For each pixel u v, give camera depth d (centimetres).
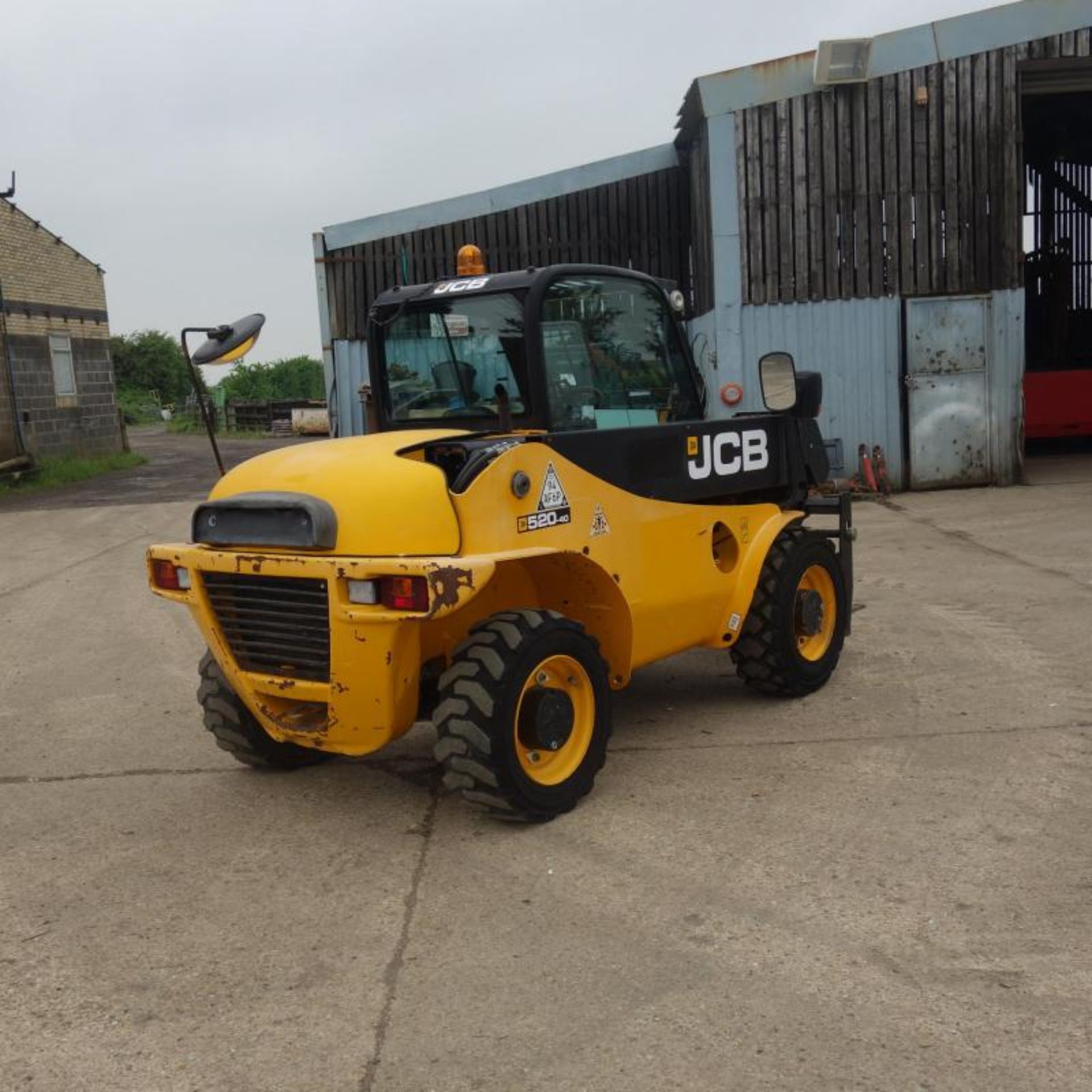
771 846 413
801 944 344
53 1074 300
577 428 500
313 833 453
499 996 325
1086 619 725
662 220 1588
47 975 351
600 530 473
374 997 329
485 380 503
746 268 1395
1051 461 1645
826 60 1324
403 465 419
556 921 368
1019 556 954
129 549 1294
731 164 1383
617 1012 313
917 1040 293
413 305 520
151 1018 324
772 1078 281
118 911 393
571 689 457
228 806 488
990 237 1386
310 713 464
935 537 1080
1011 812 434
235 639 458
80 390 2648
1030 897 365
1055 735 517
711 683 641
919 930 348
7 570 1185
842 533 624
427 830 449
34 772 546
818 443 639
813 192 1383
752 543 564
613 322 528
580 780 454
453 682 423
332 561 408
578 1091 281
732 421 559
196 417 4775
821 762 498
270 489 436
